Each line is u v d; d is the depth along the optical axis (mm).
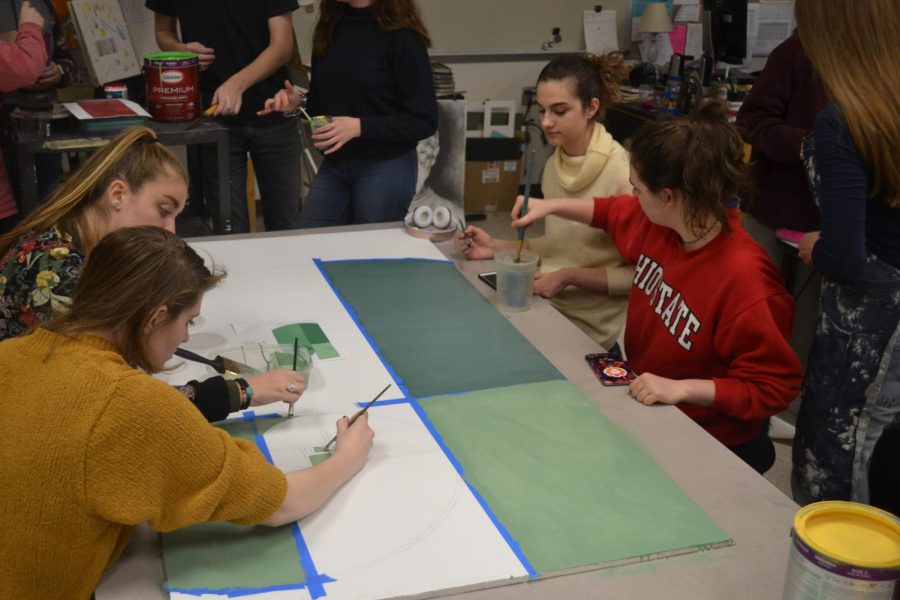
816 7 1667
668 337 1775
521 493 1324
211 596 1110
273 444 1430
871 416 1831
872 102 1606
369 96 2789
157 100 2975
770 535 1262
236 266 2145
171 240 1186
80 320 1149
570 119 2139
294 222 3498
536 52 5488
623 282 2146
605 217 2090
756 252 1667
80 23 3363
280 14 3135
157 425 1094
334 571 1156
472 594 1130
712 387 1619
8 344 1172
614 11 5535
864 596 969
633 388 1636
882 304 1757
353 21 2758
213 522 1253
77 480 1074
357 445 1377
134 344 1179
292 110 2703
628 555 1200
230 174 3213
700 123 1610
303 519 1257
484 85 5492
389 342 1794
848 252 1694
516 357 1756
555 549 1206
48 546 1104
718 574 1181
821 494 1921
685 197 1623
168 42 3287
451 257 2266
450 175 4336
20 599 1134
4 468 1092
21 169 2725
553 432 1488
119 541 1181
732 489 1367
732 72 4852
